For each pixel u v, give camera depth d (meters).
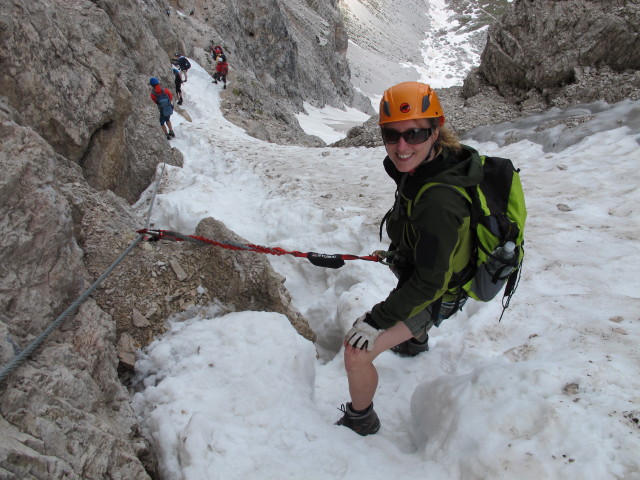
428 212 2.21
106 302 3.90
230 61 30.14
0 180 2.67
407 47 134.25
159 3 27.27
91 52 6.65
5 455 1.84
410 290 2.34
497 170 2.45
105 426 2.56
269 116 22.80
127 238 4.37
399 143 2.25
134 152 9.06
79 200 4.31
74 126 6.07
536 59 11.78
